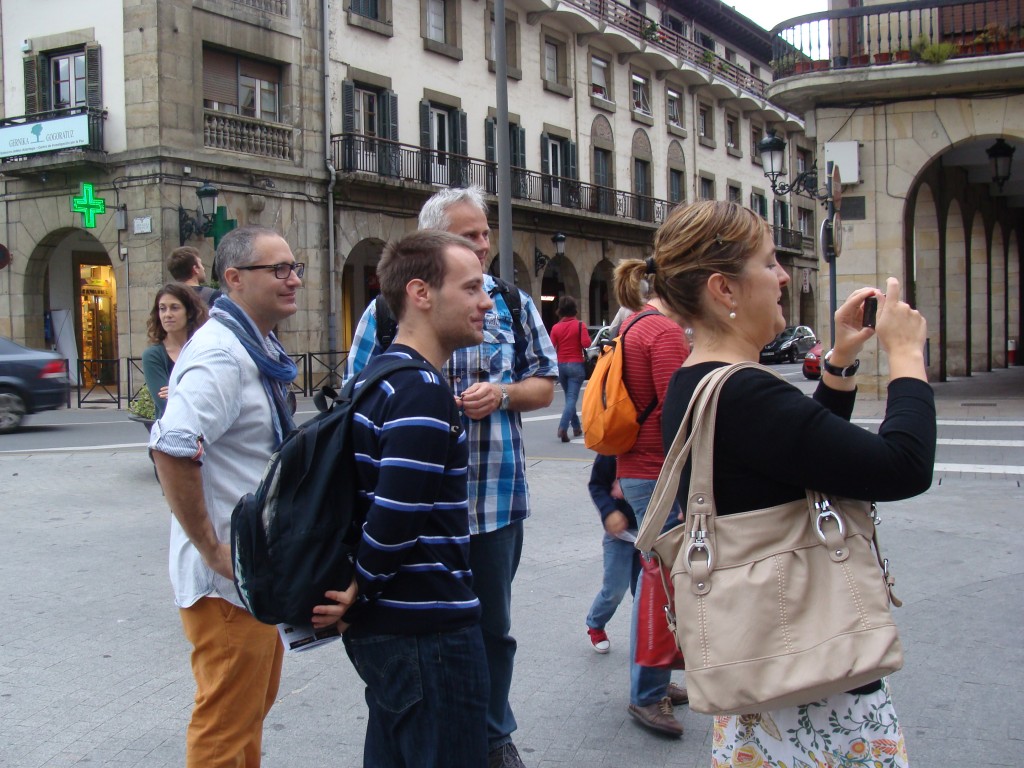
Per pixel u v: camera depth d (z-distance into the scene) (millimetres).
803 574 1709
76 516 7734
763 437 1712
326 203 23062
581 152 31828
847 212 16172
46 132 20266
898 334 1826
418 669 2117
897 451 1663
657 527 1850
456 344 2365
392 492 2018
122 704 3926
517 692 4020
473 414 3029
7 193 21391
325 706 3908
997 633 4566
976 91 15406
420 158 25391
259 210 21516
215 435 2521
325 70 22938
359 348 3139
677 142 37188
